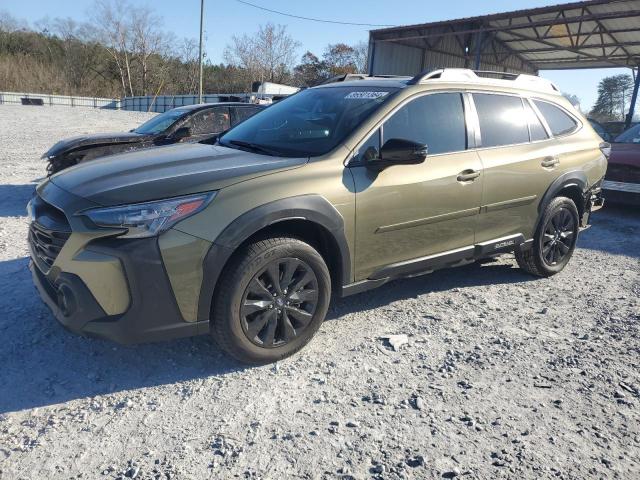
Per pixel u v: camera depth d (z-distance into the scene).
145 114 34.88
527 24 20.62
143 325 2.88
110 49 68.69
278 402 2.90
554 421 2.79
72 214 2.84
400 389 3.06
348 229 3.43
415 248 3.89
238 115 8.34
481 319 4.08
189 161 3.37
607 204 9.09
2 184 9.02
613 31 22.83
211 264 2.93
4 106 34.38
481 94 4.42
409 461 2.46
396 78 4.47
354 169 3.48
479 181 4.16
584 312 4.28
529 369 3.33
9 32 73.19
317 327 3.46
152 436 2.60
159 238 2.82
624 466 2.47
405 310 4.21
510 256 5.82
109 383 3.06
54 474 2.33
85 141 7.04
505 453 2.54
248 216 2.99
